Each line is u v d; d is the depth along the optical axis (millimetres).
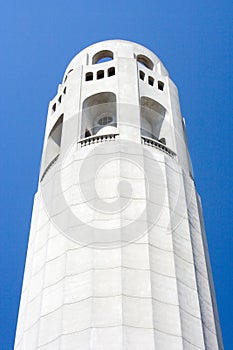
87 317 28109
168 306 29391
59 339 27750
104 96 44125
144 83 45531
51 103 49375
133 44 50531
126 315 27984
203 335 29656
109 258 30797
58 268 31703
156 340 27344
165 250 32281
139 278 29984
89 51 49969
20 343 31312
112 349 26516
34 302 31828
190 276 32188
